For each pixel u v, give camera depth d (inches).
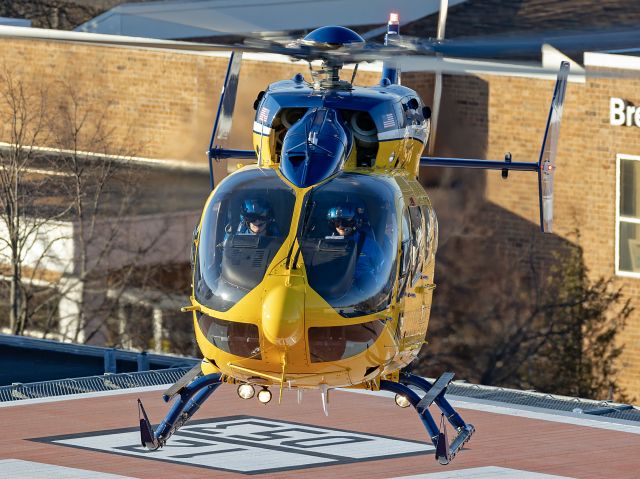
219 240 1302.9
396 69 1526.8
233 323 1266.0
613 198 3334.2
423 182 3523.6
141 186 3545.8
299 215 1284.4
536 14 3531.0
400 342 1344.7
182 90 3607.3
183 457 1598.2
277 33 1300.4
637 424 1830.7
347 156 1348.4
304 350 1254.9
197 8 2593.5
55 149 3535.9
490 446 1680.6
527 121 3400.6
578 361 3378.4
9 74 3467.0
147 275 3516.2
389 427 1782.7
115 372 2172.7
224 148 1565.0
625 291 3339.1
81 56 3654.0
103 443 1660.9
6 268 3521.2
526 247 3462.1
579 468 1574.8
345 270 1263.5
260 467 1555.1
